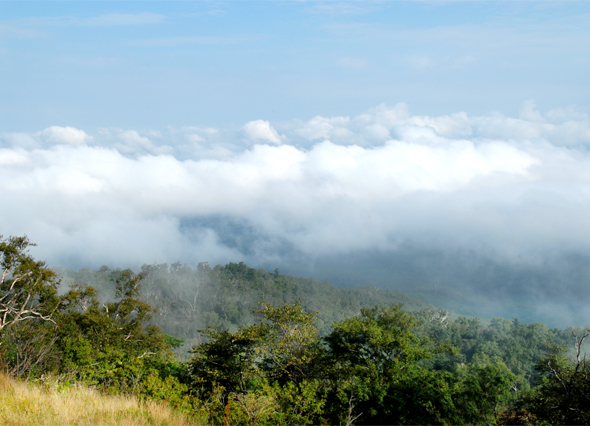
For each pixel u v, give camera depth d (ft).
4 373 37.01
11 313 70.13
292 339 59.21
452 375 66.69
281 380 58.59
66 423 23.18
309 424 40.63
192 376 57.72
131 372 43.37
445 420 56.90
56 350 50.80
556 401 51.62
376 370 60.95
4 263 80.74
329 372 57.36
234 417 33.53
